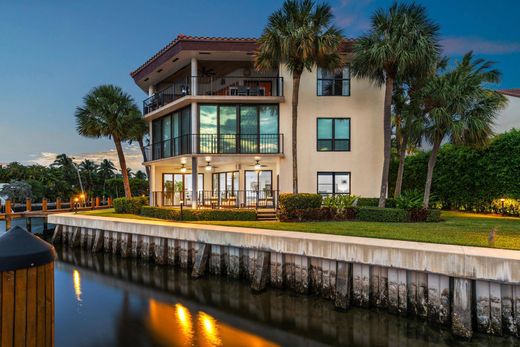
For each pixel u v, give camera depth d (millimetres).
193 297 11258
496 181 18672
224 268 12688
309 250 10102
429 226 13398
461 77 15734
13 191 41750
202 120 20328
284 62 18156
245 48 19672
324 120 20156
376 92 20156
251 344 7988
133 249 16391
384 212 15547
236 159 20062
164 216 18781
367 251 9023
